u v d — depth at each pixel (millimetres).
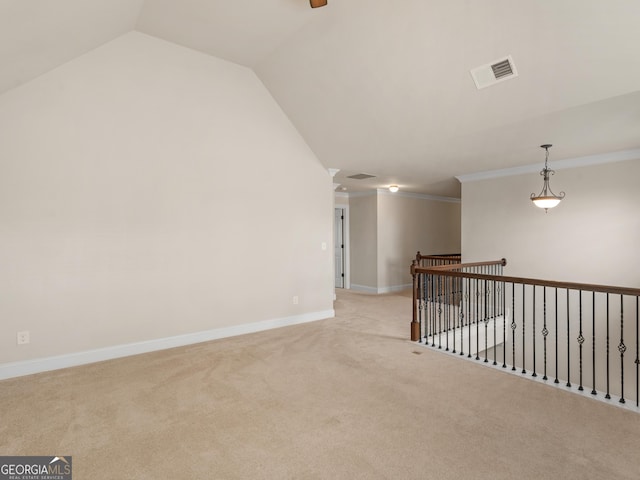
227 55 3932
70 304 3277
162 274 3771
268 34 3434
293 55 3664
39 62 2857
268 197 4551
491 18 2582
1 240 2971
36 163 3092
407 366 3330
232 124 4211
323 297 5176
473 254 5852
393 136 4242
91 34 2982
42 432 2221
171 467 1905
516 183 5297
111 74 3420
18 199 3029
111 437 2174
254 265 4441
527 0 2381
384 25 2924
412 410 2506
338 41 3252
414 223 8211
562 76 2838
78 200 3295
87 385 2893
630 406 2531
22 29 2252
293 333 4406
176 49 3746
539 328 5059
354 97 3822
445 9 2633
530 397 2689
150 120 3652
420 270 4059
